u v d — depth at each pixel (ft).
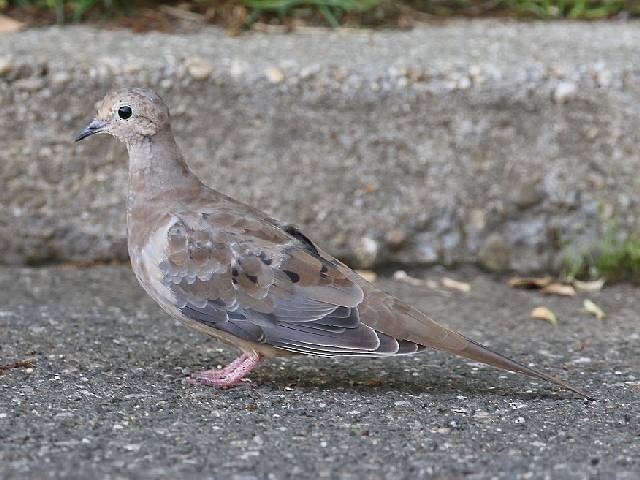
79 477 22.07
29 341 31.01
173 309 27.81
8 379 27.84
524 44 43.04
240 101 39.55
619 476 22.86
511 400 27.45
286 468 22.84
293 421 25.64
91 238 39.81
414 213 40.32
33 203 39.47
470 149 40.19
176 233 27.58
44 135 39.17
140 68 39.17
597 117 40.19
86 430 24.64
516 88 39.91
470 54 41.52
